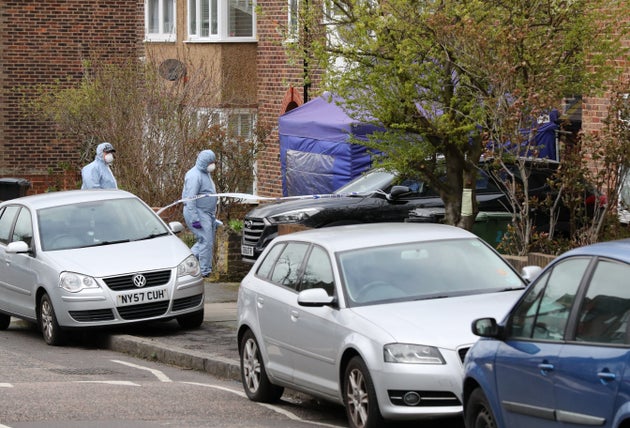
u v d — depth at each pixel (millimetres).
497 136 34062
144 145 59938
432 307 23750
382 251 25672
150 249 39406
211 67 67625
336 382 24297
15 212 42094
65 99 73125
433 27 33312
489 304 23766
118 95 62188
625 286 16438
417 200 44875
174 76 64812
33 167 88812
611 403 15914
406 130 36906
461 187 38375
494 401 19031
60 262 38438
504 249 36625
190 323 39500
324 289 25234
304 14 36875
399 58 34562
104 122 62406
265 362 27547
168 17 81312
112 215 41094
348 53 35312
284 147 54031
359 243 25891
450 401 22094
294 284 26656
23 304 40281
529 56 33688
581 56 35438
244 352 28844
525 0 34469
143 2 85625
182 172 58750
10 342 40219
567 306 17500
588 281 17219
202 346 36062
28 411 25938
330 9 36906
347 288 24734
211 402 27984
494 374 18969
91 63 76125
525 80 34281
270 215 46031
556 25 34719
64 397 27922
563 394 17031
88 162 69562
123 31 90312
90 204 41375
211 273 51500
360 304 24391
